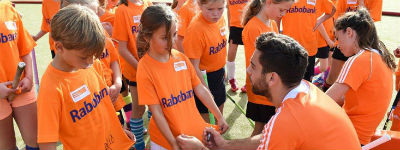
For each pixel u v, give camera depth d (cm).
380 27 793
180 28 368
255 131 332
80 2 242
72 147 192
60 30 163
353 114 251
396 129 312
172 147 209
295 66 168
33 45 283
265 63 172
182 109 223
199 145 206
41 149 175
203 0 280
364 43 245
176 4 466
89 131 195
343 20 250
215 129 237
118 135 220
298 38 424
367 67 230
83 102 191
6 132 260
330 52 550
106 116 211
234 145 216
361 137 251
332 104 178
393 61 253
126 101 366
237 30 490
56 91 175
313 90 182
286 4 290
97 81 207
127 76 332
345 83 233
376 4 490
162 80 214
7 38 254
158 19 200
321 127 161
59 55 176
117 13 332
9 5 262
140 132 330
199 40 293
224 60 331
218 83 330
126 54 329
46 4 430
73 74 186
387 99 247
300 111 164
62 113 181
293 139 160
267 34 181
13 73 261
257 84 183
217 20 295
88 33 165
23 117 273
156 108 212
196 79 243
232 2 498
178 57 231
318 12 435
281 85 175
